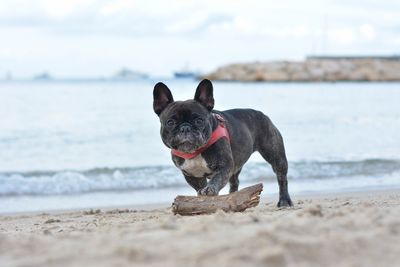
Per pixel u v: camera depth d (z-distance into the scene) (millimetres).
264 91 58875
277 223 4008
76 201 11008
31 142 19156
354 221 4059
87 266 3207
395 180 12930
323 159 15438
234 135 7328
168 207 9797
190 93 51000
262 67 115125
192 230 3969
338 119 26766
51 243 3758
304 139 19922
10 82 110562
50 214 9062
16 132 21547
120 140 19797
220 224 4227
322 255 3342
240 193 6324
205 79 6977
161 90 7254
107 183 12727
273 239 3545
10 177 13086
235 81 113438
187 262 3232
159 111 7273
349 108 33594
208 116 6887
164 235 3900
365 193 10711
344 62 117250
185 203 6242
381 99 43344
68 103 36500
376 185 12211
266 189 11805
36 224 7590
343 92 57000
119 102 37781
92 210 9000
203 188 6711
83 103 36562
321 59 123562
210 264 3193
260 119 8070
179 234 3863
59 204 10711
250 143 7715
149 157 16375
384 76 115312
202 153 6879
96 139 19969
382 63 118500
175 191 12109
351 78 113500
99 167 14242
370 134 21359
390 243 3529
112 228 5078
